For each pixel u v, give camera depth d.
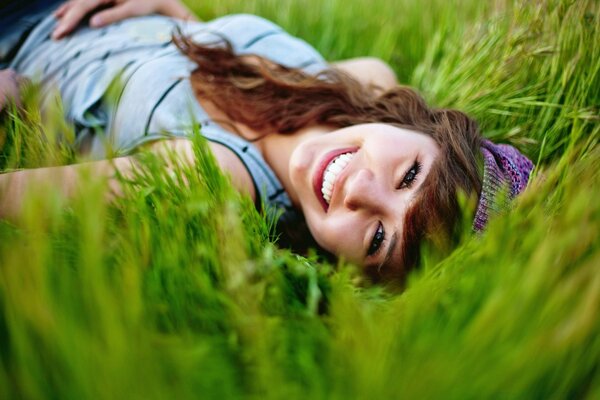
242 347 0.70
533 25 1.42
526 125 1.48
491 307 0.64
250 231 0.93
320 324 0.75
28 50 1.67
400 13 2.16
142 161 0.98
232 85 1.52
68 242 0.78
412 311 0.72
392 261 1.21
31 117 1.07
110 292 0.61
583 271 0.68
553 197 0.92
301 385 0.67
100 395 0.56
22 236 0.78
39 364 0.58
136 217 0.84
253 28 1.75
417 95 1.49
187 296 0.75
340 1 2.26
